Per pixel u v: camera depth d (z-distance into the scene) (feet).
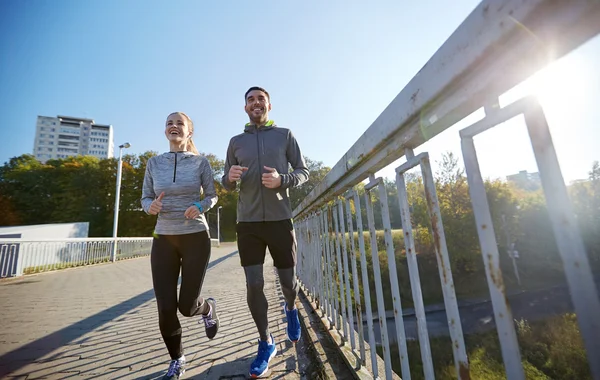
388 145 3.48
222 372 5.77
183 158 6.51
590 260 1.49
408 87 2.71
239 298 12.59
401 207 3.45
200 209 5.86
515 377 1.90
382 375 5.13
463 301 44.78
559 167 1.65
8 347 7.48
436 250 2.75
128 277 22.07
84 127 382.22
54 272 26.09
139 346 7.39
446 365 26.91
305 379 5.36
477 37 1.82
